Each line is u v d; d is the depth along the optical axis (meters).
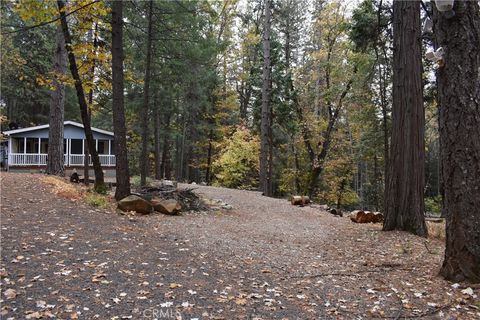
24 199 7.78
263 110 17.05
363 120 17.23
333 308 3.72
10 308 3.25
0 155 23.39
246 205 12.14
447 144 4.25
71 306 3.41
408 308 3.68
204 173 31.64
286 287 4.37
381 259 5.75
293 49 24.69
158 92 20.12
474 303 3.68
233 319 3.40
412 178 7.95
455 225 4.29
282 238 7.39
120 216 7.60
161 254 5.29
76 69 10.14
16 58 16.64
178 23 13.79
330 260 5.75
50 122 13.47
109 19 11.35
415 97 7.93
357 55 14.09
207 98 24.22
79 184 12.10
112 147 26.23
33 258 4.48
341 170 22.64
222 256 5.57
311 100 22.36
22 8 8.38
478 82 4.02
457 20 4.03
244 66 26.55
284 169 24.23
